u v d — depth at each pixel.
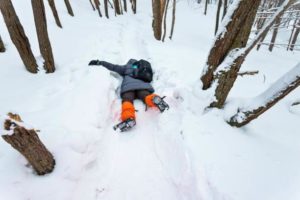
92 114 2.17
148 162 2.08
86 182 1.75
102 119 2.26
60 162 1.61
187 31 7.08
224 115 2.05
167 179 1.90
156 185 1.87
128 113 2.39
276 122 2.15
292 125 2.12
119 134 2.36
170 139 2.08
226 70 1.85
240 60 1.74
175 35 6.41
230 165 1.59
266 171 1.53
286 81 1.54
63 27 4.66
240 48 1.77
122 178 1.92
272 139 1.89
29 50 2.71
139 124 2.53
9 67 2.85
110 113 2.54
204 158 1.66
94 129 2.03
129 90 2.78
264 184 1.43
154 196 1.79
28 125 1.25
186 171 1.71
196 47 5.55
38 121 1.93
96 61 3.22
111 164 2.03
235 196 1.36
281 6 1.29
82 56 3.61
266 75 3.80
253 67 4.25
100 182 1.85
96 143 1.99
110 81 2.86
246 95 2.80
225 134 1.89
